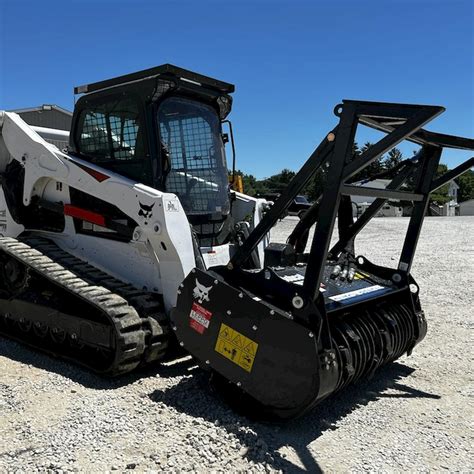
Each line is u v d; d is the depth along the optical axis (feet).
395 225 81.61
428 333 20.65
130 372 15.24
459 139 14.14
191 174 17.01
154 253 15.39
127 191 15.35
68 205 17.53
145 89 15.84
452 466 10.75
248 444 11.05
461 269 37.14
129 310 14.39
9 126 18.75
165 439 11.17
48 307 16.35
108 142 16.98
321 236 11.39
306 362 11.16
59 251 17.60
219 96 17.71
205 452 10.61
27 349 17.40
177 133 16.69
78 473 9.87
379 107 10.92
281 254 14.52
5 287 18.44
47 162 17.67
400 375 16.02
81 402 12.98
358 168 11.04
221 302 12.48
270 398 11.73
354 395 14.39
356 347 12.67
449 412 13.41
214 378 13.10
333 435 12.00
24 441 11.05
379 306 15.14
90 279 15.83
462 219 106.01
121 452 10.62
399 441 11.78
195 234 15.47
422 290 29.48
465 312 24.21
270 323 11.68
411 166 15.60
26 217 19.12
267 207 19.25
